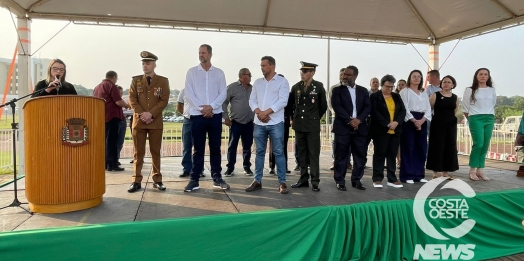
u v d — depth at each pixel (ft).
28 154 9.41
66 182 9.46
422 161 14.97
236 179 15.15
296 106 13.39
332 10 19.76
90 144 9.95
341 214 9.21
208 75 12.66
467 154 24.98
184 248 7.83
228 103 16.67
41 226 8.31
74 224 8.46
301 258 8.50
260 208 10.09
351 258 9.20
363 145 13.34
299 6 19.17
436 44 24.18
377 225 9.52
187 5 18.30
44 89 10.14
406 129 14.66
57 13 17.99
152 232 7.62
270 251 8.47
